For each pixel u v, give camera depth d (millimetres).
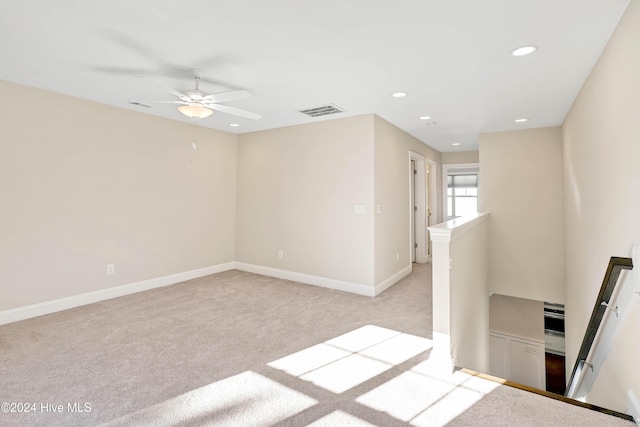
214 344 2764
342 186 4379
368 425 1777
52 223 3486
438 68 2713
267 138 5172
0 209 3145
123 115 4070
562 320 6867
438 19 2002
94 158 3809
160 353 2592
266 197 5195
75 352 2590
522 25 2061
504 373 5938
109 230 3963
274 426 1765
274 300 3951
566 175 4262
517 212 4945
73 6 1897
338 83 3066
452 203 7570
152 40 2297
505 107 3803
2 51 2492
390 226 4664
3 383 2146
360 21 2031
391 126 4680
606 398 2281
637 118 1770
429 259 6699
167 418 1820
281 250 5012
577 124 3414
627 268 1876
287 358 2535
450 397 2037
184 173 4801
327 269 4531
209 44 2348
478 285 3998
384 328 3129
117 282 4051
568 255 4223
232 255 5594
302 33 2182
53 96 3461
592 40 2242
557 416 1836
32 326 3107
